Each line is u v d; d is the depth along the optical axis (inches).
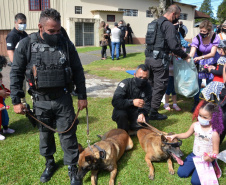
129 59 481.1
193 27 1003.9
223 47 148.0
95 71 378.0
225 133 123.1
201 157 105.0
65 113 99.5
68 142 103.9
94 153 107.1
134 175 114.7
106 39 476.4
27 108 102.5
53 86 91.7
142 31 897.5
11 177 113.3
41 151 109.5
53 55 91.9
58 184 108.6
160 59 166.4
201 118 104.3
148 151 124.6
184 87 183.0
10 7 652.7
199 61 198.2
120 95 142.8
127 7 841.5
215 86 152.9
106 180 111.1
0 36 655.8
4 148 139.0
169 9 166.2
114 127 169.5
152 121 180.1
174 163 124.6
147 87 146.3
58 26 89.0
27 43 91.7
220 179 110.6
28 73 91.4
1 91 140.1
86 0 759.1
